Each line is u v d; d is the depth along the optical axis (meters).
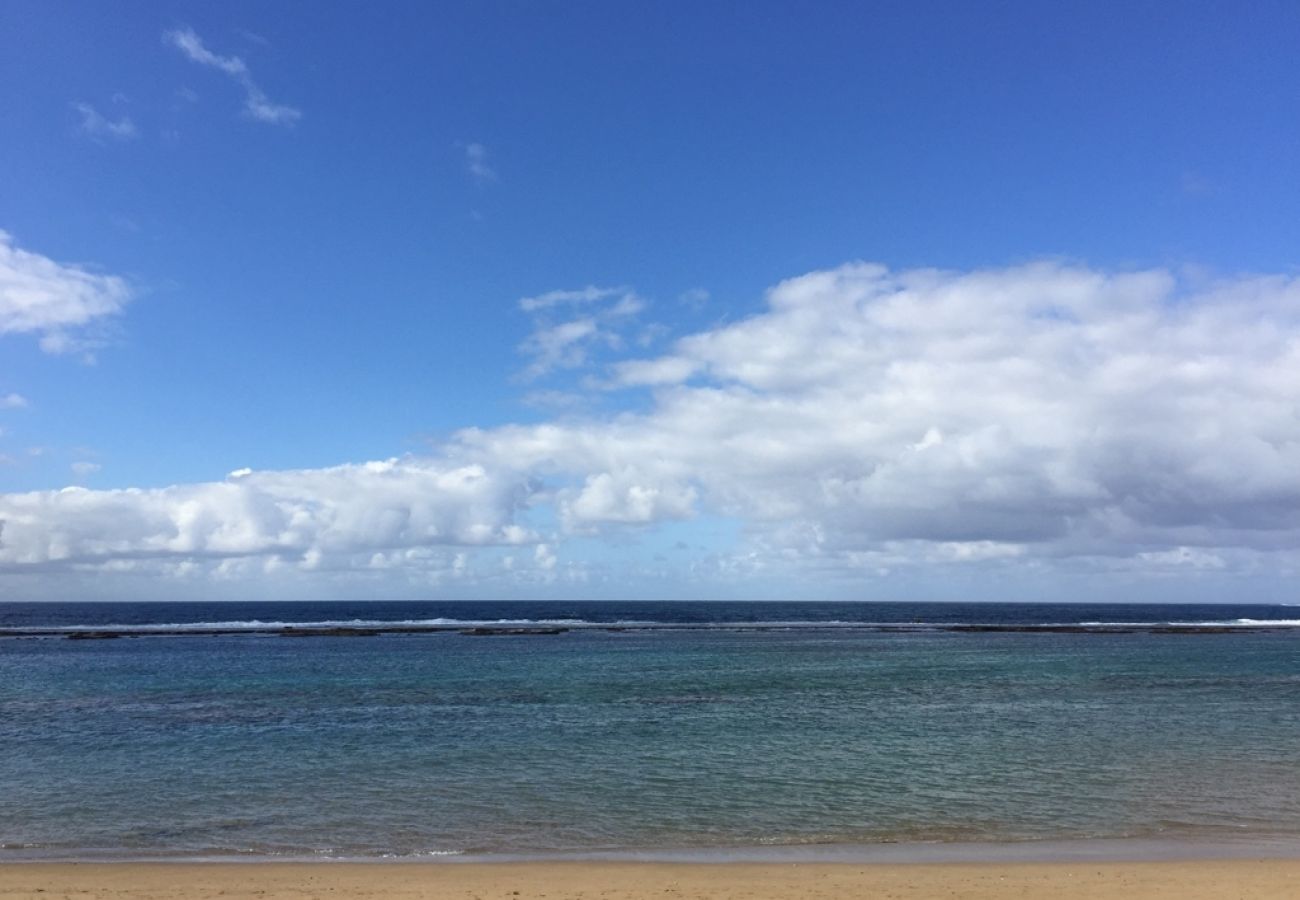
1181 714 36.88
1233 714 36.91
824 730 32.31
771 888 13.99
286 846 17.53
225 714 36.69
